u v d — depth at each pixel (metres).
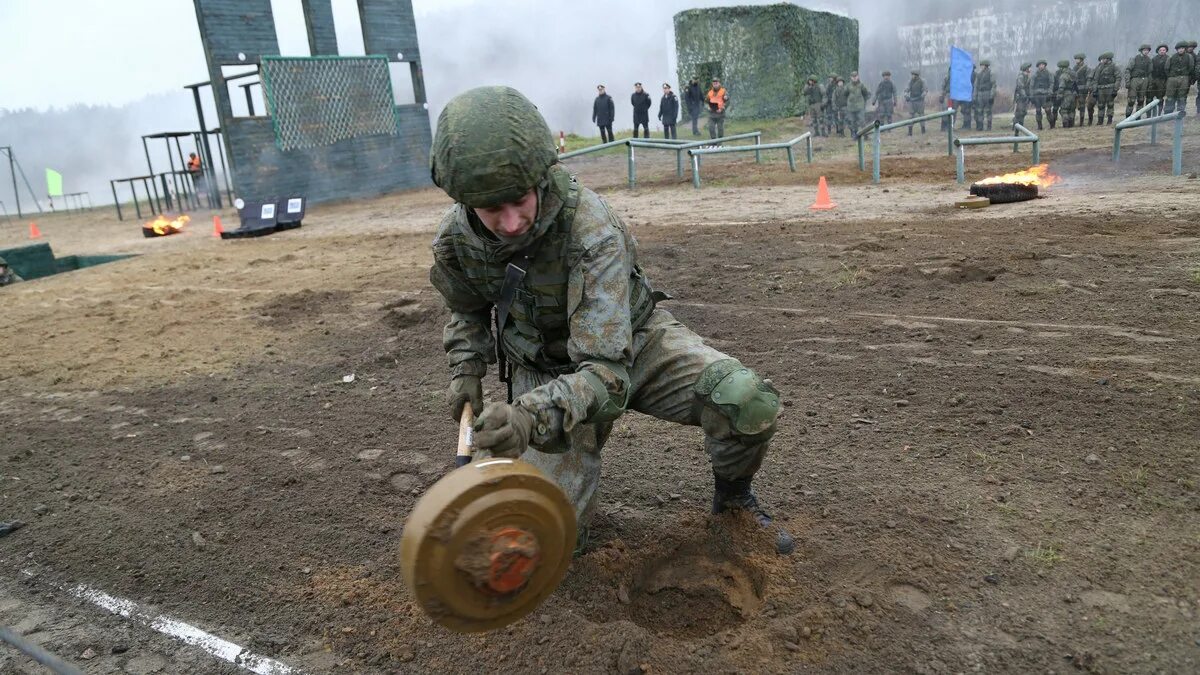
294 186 22.12
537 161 2.19
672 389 2.81
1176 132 10.66
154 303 9.45
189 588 3.35
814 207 11.00
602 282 2.41
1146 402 4.02
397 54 24.19
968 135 21.56
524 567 1.89
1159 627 2.52
